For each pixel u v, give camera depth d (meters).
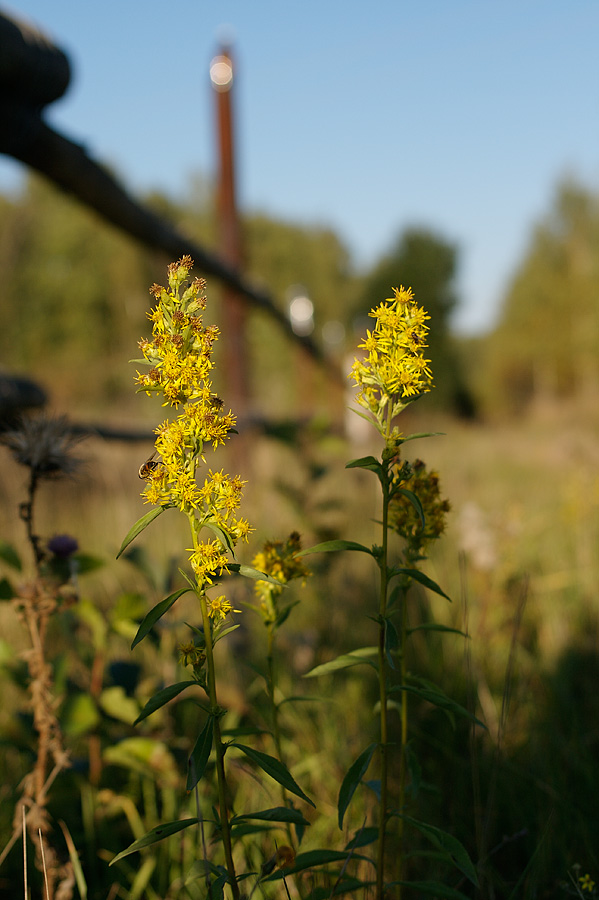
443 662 1.10
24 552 1.38
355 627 1.30
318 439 1.61
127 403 4.32
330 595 1.41
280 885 0.70
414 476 0.62
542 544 1.81
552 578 1.48
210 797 0.79
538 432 6.42
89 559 0.82
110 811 0.80
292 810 0.54
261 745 0.91
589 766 0.84
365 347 0.54
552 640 1.20
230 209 2.38
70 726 0.77
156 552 1.59
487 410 14.20
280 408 6.70
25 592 0.69
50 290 12.24
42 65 0.81
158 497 0.51
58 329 12.27
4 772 0.89
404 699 0.62
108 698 0.80
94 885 0.73
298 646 1.20
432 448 4.13
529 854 0.75
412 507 0.61
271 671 0.66
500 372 14.73
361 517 1.94
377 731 0.94
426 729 0.95
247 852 0.73
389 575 0.55
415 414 6.73
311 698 0.65
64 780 0.77
